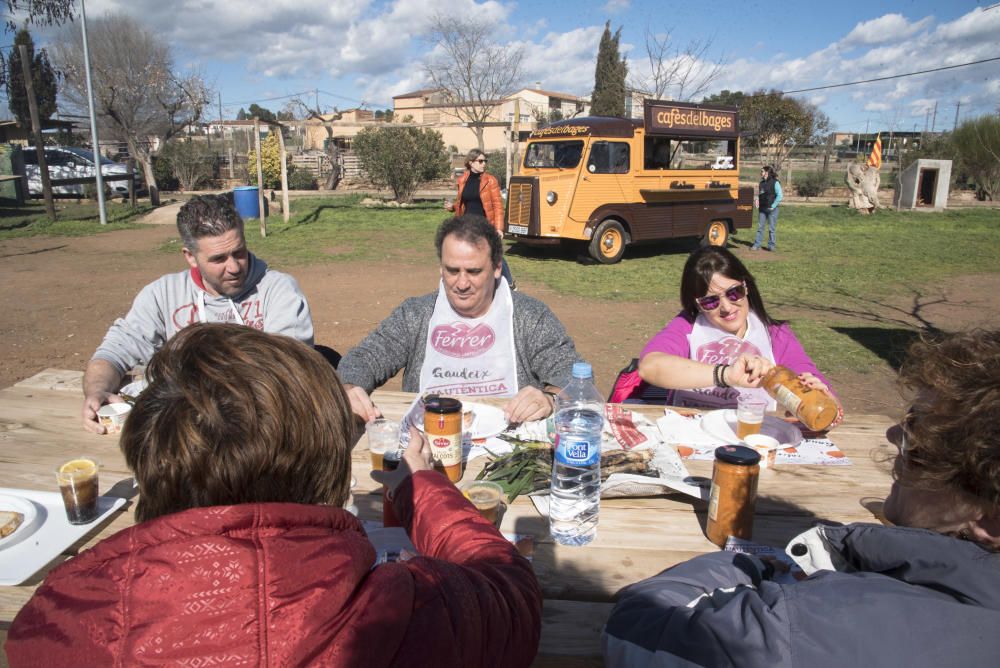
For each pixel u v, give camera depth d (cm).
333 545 85
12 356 632
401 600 86
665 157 1284
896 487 136
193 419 82
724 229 1386
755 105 2853
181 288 295
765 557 146
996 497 101
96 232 1453
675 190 1264
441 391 291
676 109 1233
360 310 844
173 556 77
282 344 92
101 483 195
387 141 2102
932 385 110
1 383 563
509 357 289
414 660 84
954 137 2603
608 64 3469
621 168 1205
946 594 101
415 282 1022
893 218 1998
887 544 112
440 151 2206
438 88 3253
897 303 936
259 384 85
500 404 267
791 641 98
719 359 288
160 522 80
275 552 79
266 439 83
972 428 101
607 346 714
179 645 73
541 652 133
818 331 780
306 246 1335
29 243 1306
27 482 195
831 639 97
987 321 124
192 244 276
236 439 82
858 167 2095
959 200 2539
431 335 290
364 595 84
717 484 168
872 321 832
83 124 2658
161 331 295
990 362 105
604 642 123
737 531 168
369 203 2184
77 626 75
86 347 665
